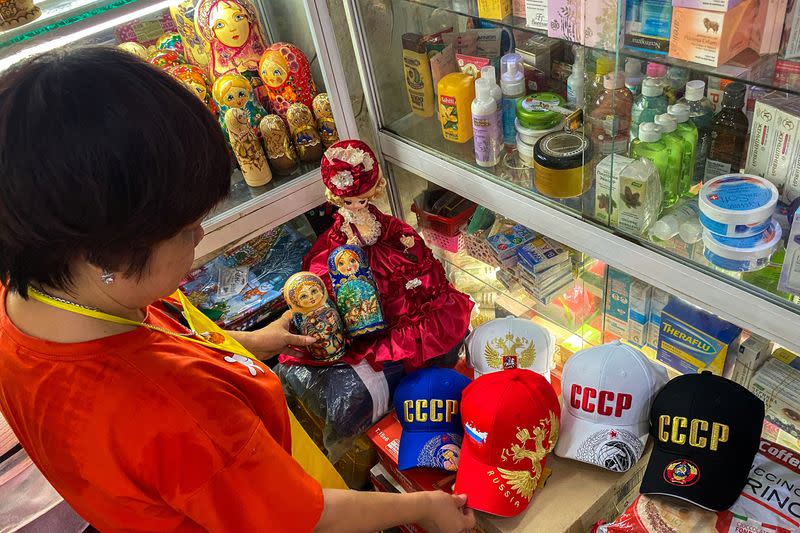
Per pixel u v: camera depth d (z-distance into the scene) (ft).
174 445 2.16
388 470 4.78
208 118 1.92
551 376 5.07
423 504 3.17
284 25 6.21
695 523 3.30
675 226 4.20
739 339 4.51
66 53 1.79
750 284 3.72
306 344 4.57
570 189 4.61
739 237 3.68
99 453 2.13
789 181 3.72
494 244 5.56
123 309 2.22
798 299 3.56
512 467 3.79
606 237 4.39
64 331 2.12
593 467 4.01
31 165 1.66
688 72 3.95
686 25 3.42
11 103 1.68
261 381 2.75
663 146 4.09
